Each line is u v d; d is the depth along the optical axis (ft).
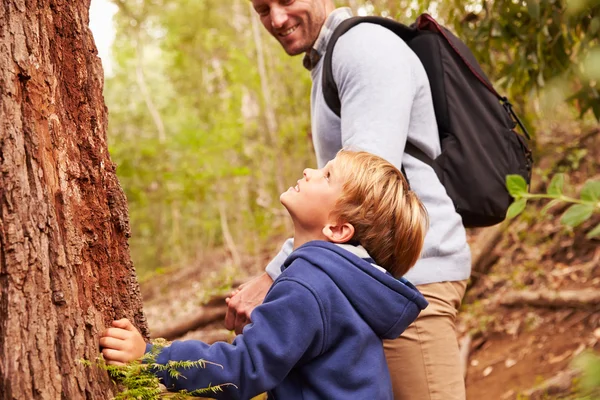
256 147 29.09
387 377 5.46
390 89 6.51
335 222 5.59
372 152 6.28
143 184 32.58
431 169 6.90
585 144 19.90
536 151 18.58
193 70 37.73
